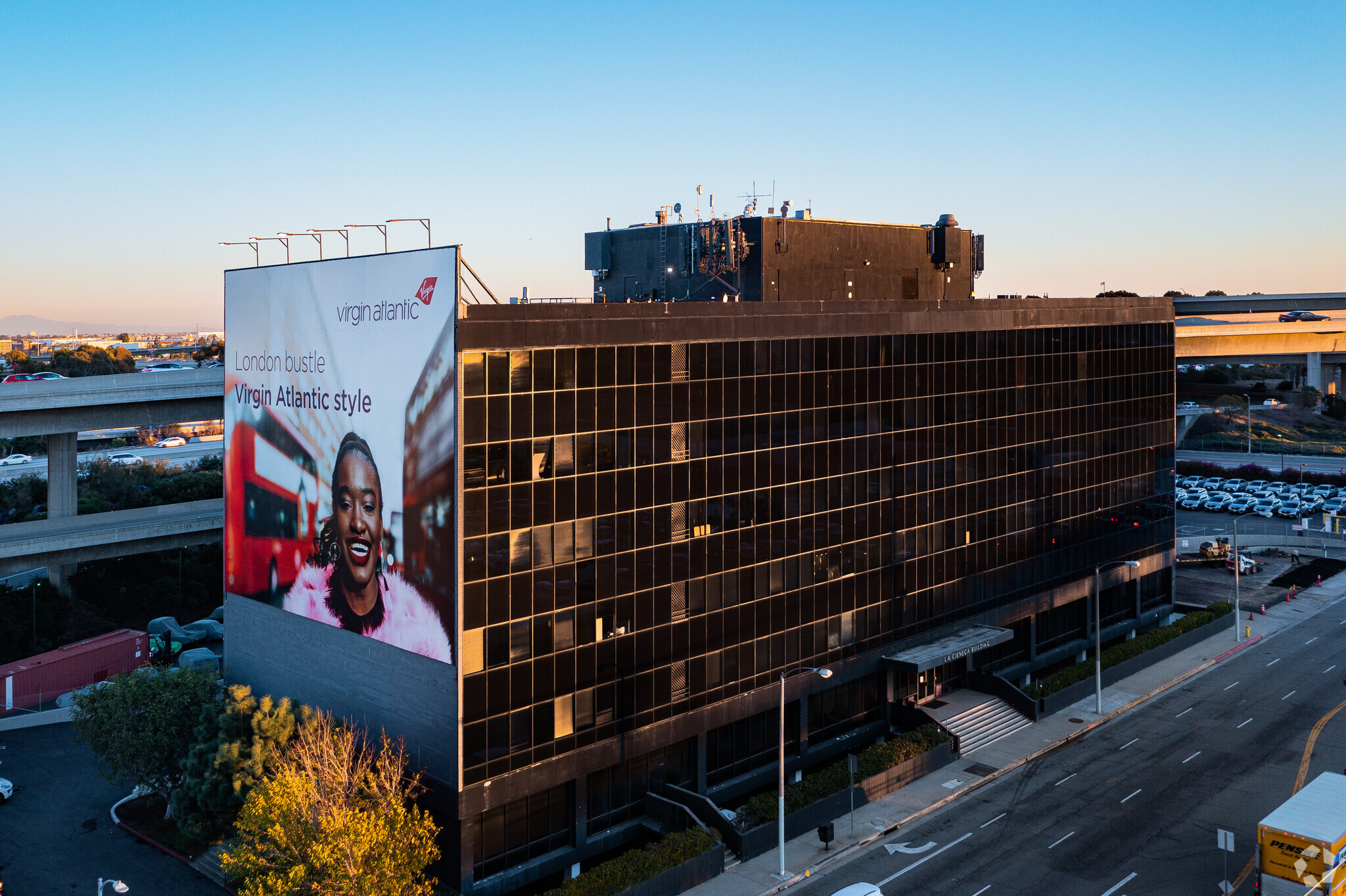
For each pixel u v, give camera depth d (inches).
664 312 1756.9
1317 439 6688.0
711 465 1852.9
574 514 1656.0
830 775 1916.8
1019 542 2564.0
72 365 7741.1
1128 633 2979.8
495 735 1573.6
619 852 1763.0
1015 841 1779.0
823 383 2047.2
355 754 1688.0
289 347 1835.6
